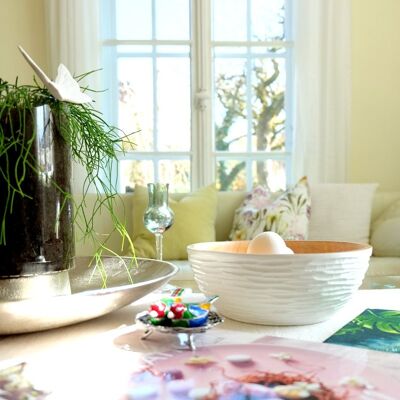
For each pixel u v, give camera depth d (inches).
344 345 21.4
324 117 127.7
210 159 133.0
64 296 22.3
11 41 127.6
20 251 24.5
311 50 125.8
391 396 15.9
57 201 25.8
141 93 133.2
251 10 134.4
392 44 133.3
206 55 130.8
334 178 127.8
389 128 134.5
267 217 102.1
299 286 23.7
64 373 18.4
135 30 132.4
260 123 135.7
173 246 101.6
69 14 123.0
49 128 25.5
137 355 20.3
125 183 133.4
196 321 21.5
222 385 16.7
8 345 22.5
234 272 24.4
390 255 99.9
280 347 21.0
